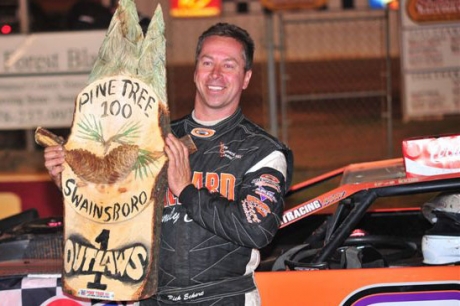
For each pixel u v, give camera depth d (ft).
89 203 11.14
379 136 37.55
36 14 35.73
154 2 29.04
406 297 12.25
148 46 11.12
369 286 12.26
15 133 34.86
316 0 38.27
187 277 11.21
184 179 10.99
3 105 27.94
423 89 30.30
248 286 11.44
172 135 11.06
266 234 10.91
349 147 35.88
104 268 11.04
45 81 27.76
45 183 25.29
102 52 11.30
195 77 11.80
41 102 27.86
